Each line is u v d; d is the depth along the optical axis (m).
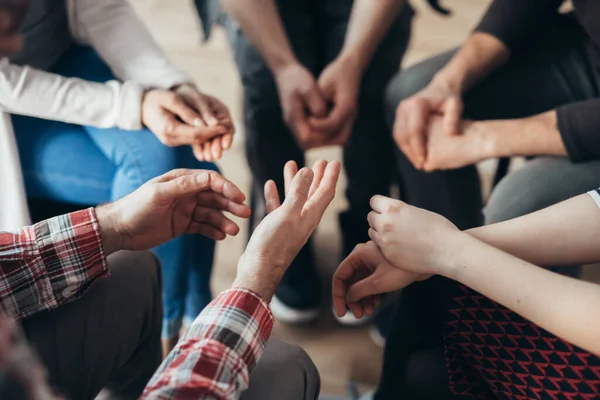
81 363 0.77
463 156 1.08
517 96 1.18
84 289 0.78
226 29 1.40
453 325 0.81
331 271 1.58
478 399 0.85
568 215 0.81
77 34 1.15
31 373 0.44
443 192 1.19
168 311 1.17
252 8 1.25
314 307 1.46
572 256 0.81
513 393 0.79
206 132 1.01
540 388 0.76
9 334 0.45
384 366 0.94
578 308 0.70
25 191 1.06
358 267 0.90
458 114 1.08
